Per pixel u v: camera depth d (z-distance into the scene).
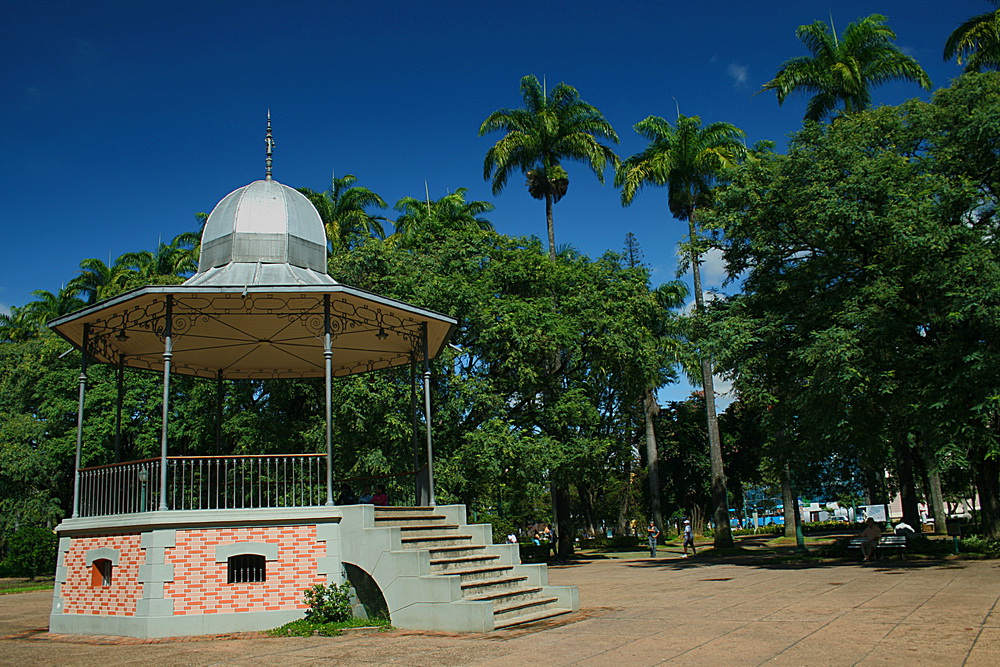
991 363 18.55
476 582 12.74
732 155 39.28
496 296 31.98
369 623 12.23
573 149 41.84
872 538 23.62
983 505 25.92
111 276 50.81
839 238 22.00
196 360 18.73
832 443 23.97
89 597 13.30
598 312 31.78
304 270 15.28
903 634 9.40
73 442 34.69
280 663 9.20
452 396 28.12
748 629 10.31
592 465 31.73
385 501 16.58
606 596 16.22
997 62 33.41
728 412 56.72
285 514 12.85
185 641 11.56
